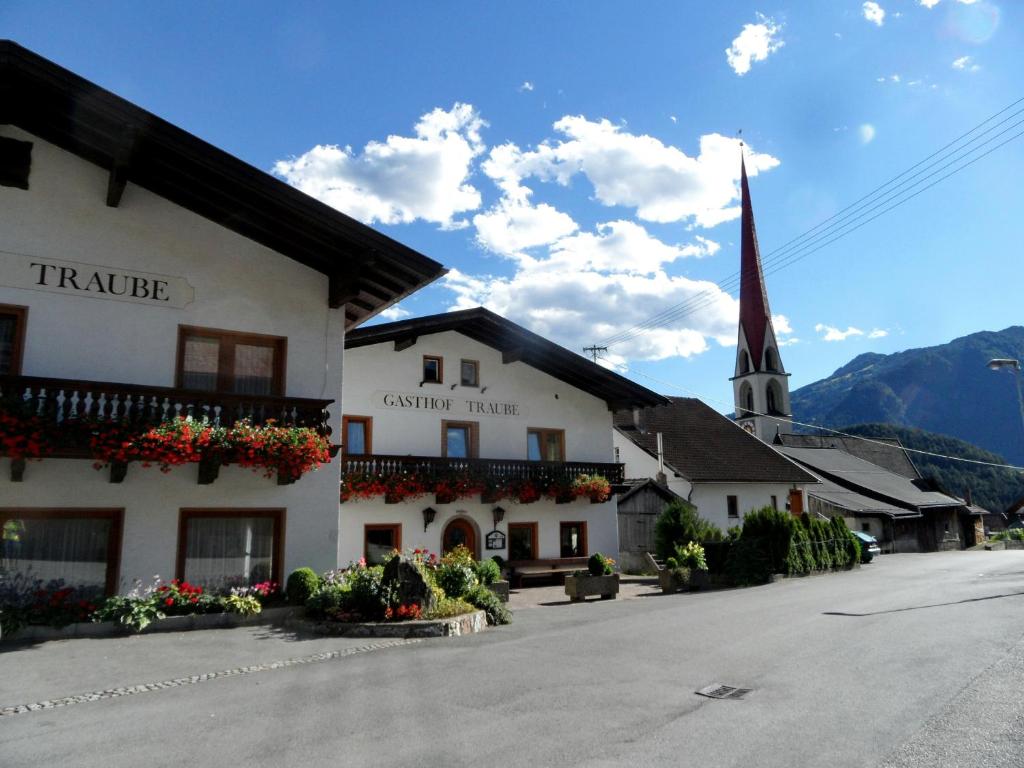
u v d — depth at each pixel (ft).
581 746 19.06
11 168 38.47
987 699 22.58
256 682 26.40
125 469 37.47
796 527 76.33
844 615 41.42
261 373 44.45
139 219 41.55
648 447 110.42
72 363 38.65
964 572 74.64
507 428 72.43
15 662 29.53
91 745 19.58
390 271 45.62
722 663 28.84
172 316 41.68
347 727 20.89
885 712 21.54
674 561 68.69
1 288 37.55
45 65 34.60
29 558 36.37
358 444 63.82
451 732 20.31
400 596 38.42
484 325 69.36
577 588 57.26
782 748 18.65
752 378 239.71
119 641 33.96
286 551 42.68
